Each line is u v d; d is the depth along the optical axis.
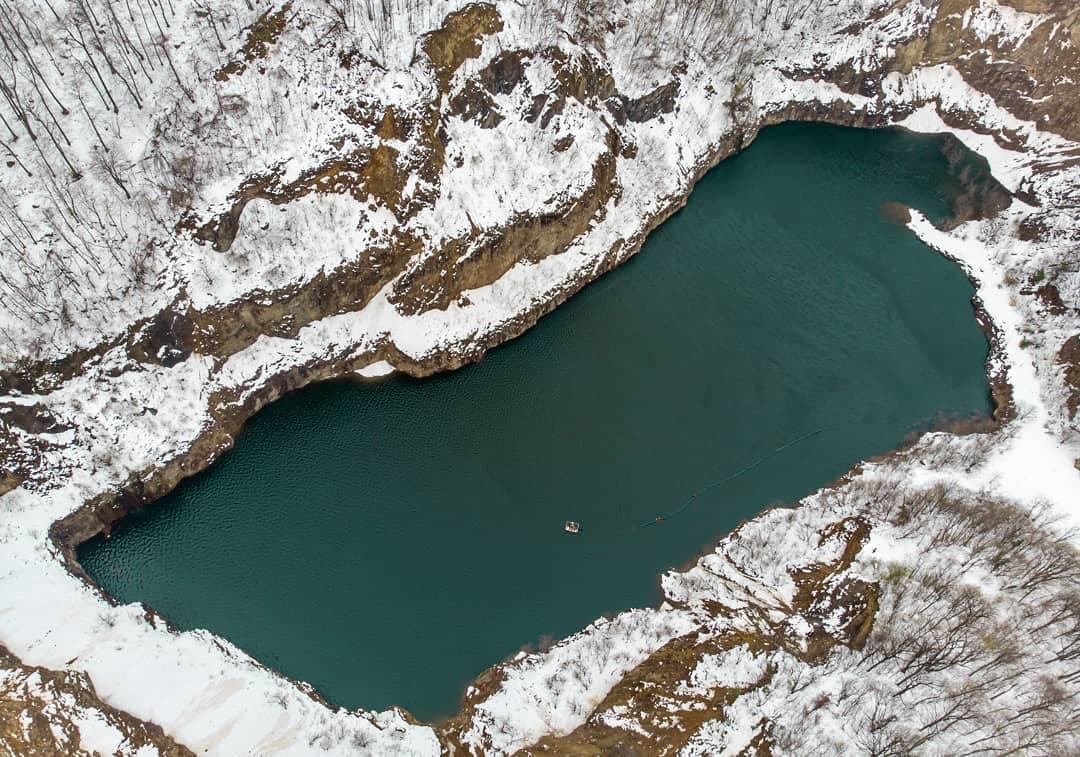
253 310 71.38
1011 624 61.22
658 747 55.03
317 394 75.31
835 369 81.50
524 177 80.94
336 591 62.75
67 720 51.62
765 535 67.62
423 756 55.12
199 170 70.69
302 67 74.25
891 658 59.84
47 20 74.12
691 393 78.25
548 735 56.09
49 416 64.69
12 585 59.06
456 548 65.94
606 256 86.88
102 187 69.31
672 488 71.12
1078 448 74.75
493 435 73.56
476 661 60.28
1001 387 80.75
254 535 65.56
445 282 77.44
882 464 73.06
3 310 64.56
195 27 74.50
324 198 73.06
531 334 82.19
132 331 67.88
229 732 54.69
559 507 69.12
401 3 76.88
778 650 60.75
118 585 61.81
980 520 66.38
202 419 69.25
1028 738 54.16
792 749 54.50
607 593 64.44
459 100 78.50
